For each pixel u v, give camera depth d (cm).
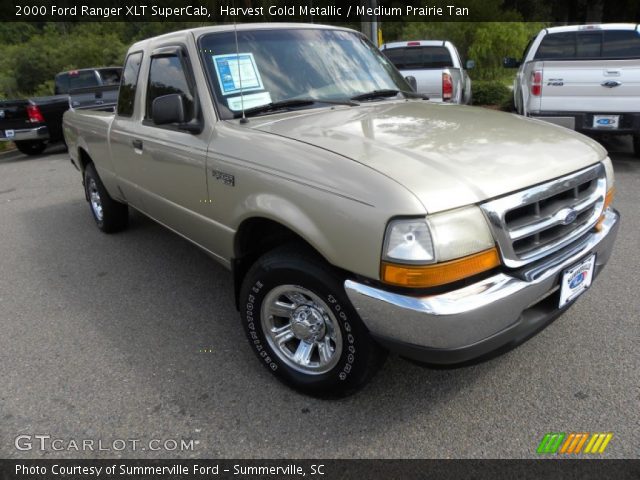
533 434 241
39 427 261
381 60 400
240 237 289
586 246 253
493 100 1342
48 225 592
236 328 347
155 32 2152
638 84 637
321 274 239
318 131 267
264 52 332
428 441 241
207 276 431
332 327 251
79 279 436
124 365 310
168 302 387
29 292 415
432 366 225
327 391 263
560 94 675
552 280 232
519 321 226
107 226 537
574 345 304
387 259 207
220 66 313
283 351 279
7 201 718
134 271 447
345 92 345
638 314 332
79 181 831
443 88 905
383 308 213
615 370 281
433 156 230
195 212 324
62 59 2262
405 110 317
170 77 344
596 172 264
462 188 210
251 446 243
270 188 253
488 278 217
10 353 327
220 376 296
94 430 257
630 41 759
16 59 2283
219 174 286
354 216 214
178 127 318
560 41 789
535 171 231
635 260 408
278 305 271
